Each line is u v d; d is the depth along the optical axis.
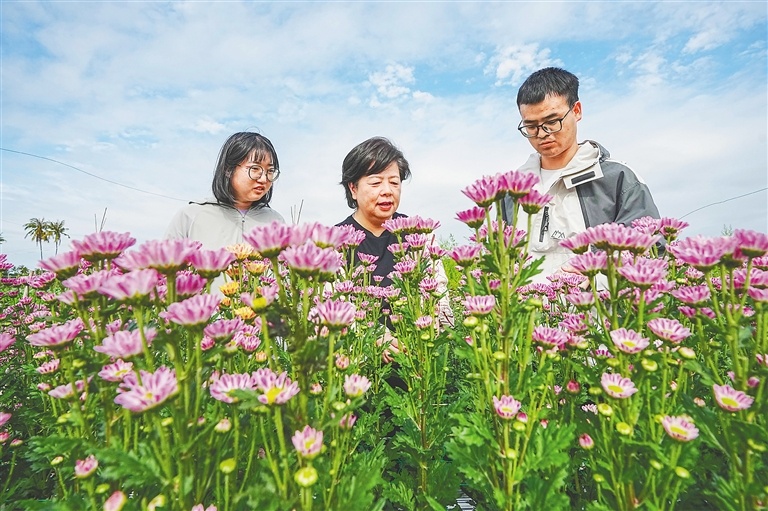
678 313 1.74
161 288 1.24
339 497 0.99
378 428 2.09
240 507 1.01
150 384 0.89
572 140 2.98
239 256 1.68
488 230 1.25
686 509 1.21
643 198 2.76
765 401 1.08
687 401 1.16
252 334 1.48
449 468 1.66
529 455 1.15
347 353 1.85
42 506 1.05
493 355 1.21
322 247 1.15
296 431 0.90
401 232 2.08
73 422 1.18
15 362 2.34
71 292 1.14
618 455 1.10
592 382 1.19
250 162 3.31
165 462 0.90
